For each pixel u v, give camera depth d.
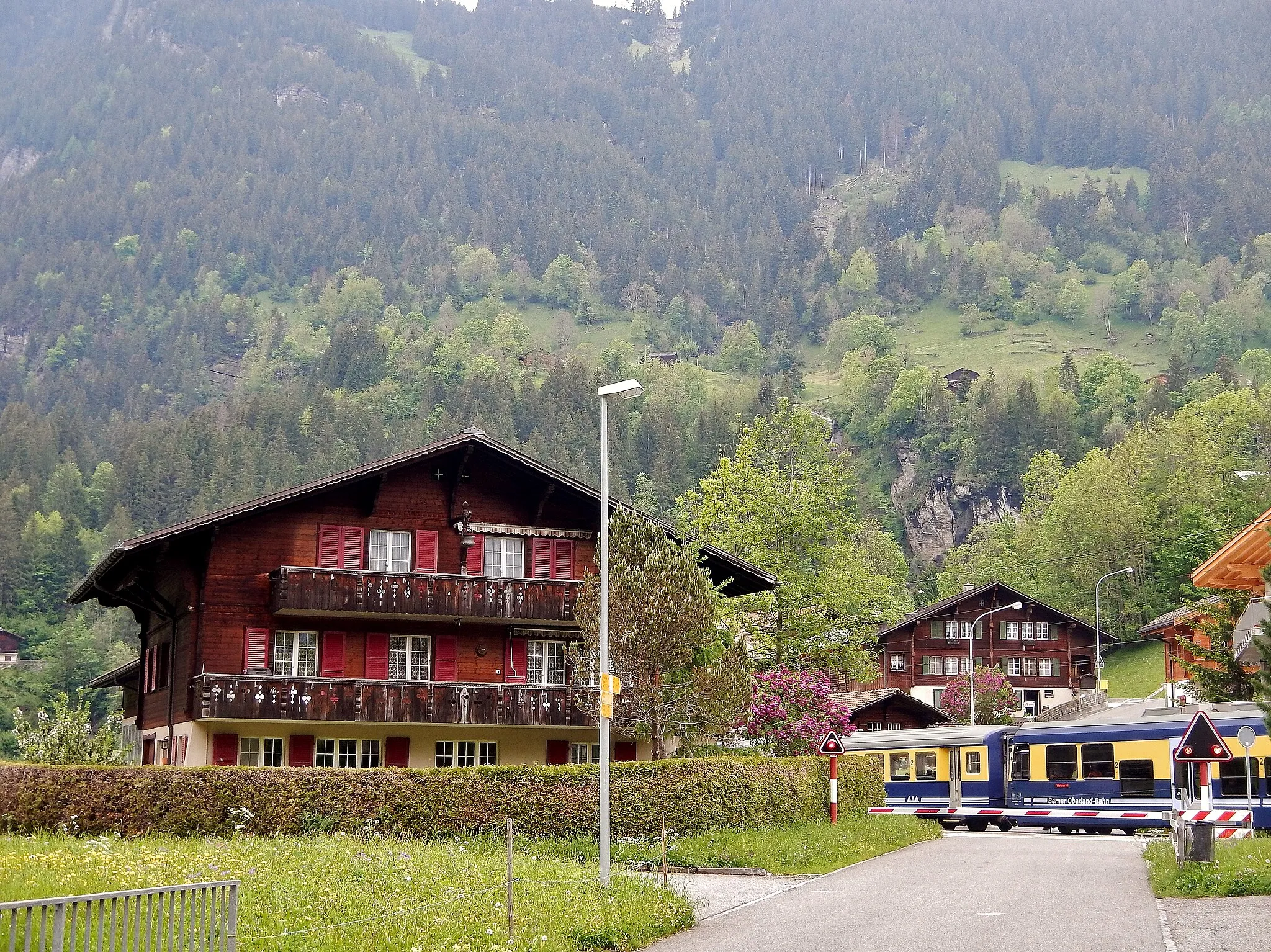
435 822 28.86
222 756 37.47
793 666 58.53
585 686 39.91
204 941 12.76
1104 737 45.25
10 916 11.28
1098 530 122.94
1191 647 45.72
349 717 37.94
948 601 99.88
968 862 31.41
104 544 172.62
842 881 26.84
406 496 40.84
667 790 31.89
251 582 38.94
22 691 111.88
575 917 18.88
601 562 24.23
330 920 17.12
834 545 61.97
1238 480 119.56
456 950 16.02
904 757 53.50
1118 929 19.55
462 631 40.94
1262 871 23.02
